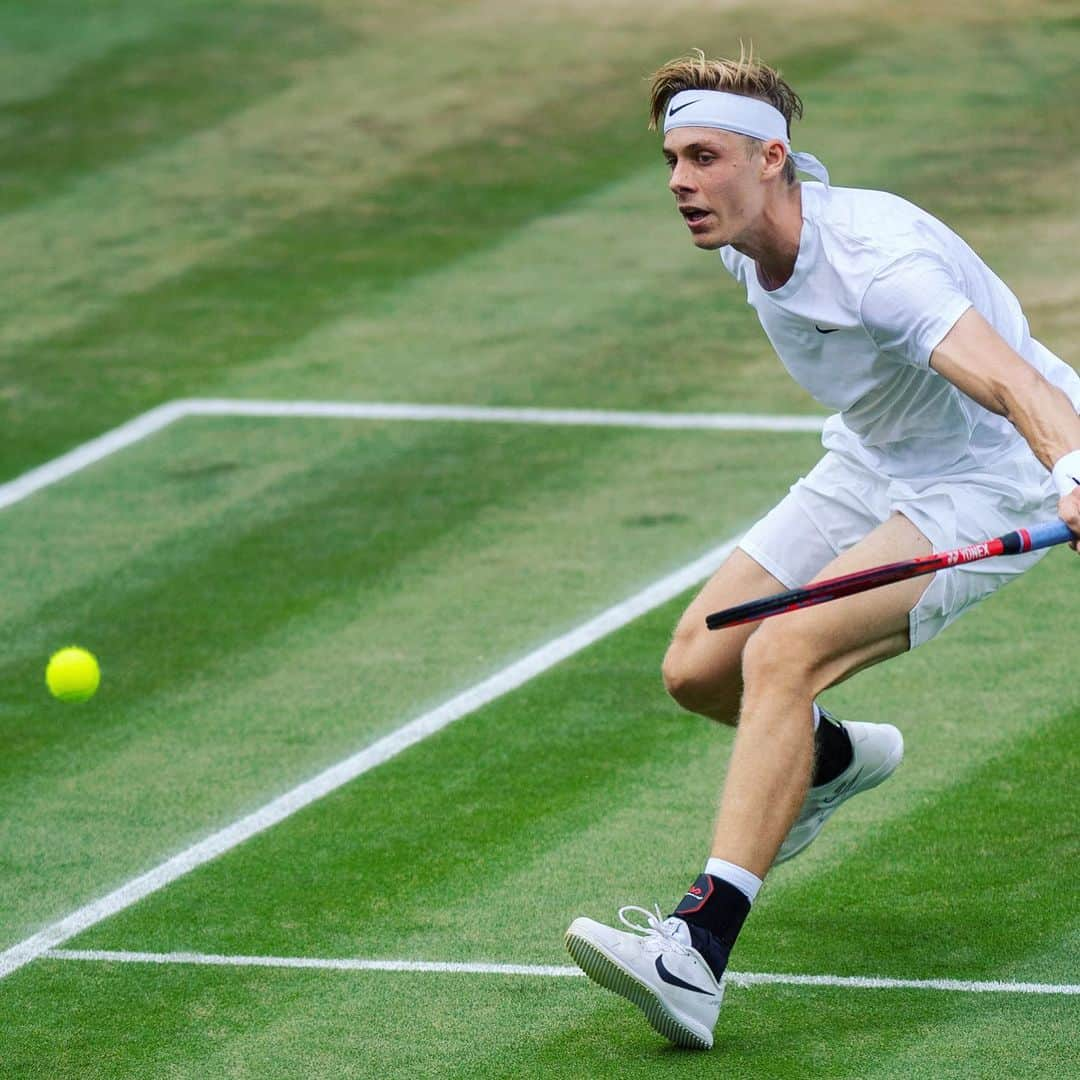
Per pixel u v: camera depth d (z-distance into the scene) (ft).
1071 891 67.82
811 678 59.52
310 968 65.05
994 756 79.56
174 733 86.53
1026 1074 55.83
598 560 104.37
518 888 70.23
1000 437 63.05
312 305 149.18
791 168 59.57
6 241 165.07
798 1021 59.98
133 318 148.56
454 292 149.59
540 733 84.33
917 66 186.80
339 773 81.35
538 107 185.68
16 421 131.54
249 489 117.80
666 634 94.73
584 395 129.90
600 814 76.13
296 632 97.50
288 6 217.36
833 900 68.39
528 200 166.81
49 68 203.00
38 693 91.81
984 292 61.67
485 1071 57.62
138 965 65.87
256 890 71.31
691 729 83.97
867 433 63.52
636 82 189.26
